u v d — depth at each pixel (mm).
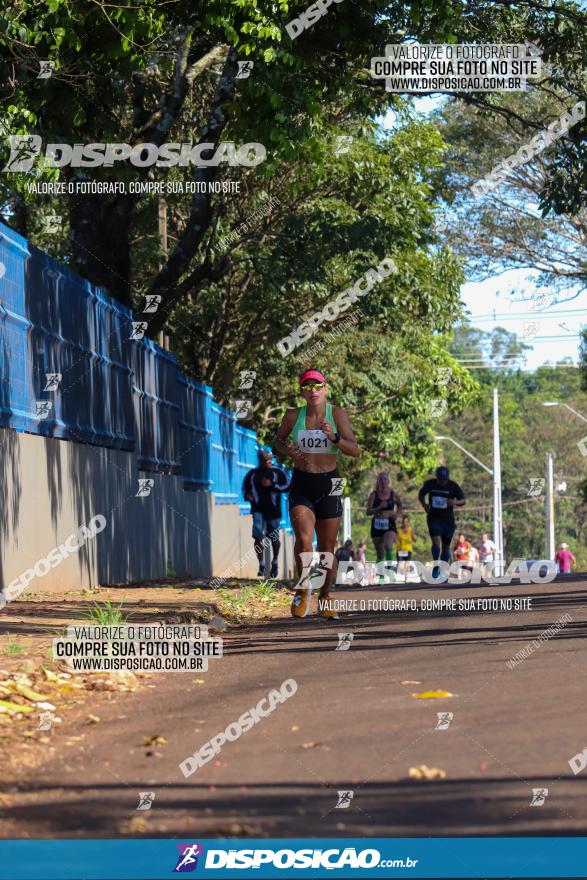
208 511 32438
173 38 27672
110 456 22156
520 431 138875
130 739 8070
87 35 22344
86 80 23906
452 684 10031
